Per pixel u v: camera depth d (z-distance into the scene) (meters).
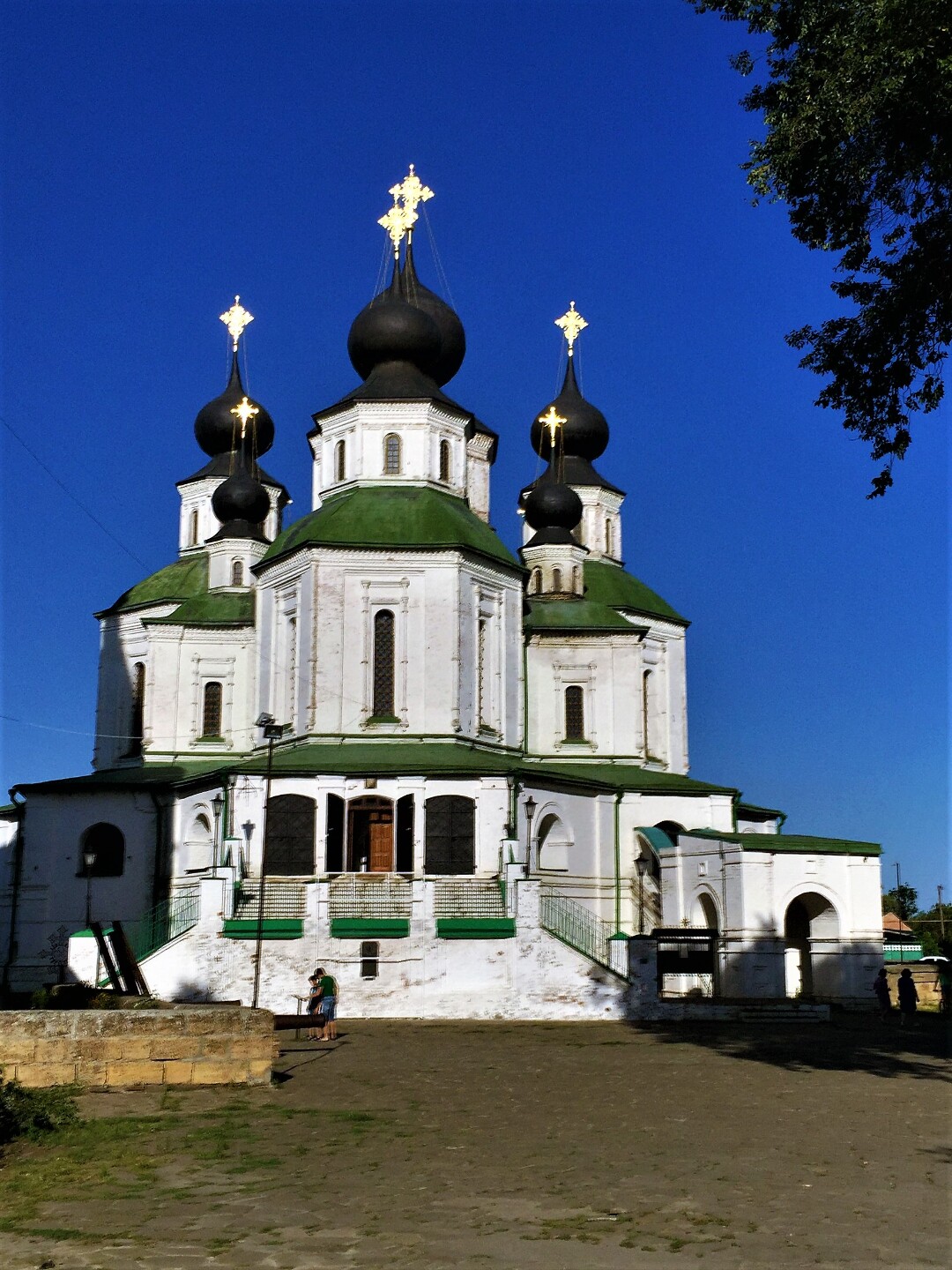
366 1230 14.31
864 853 50.59
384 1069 29.52
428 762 50.06
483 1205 15.51
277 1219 14.85
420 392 59.59
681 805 58.41
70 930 55.88
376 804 48.53
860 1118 22.38
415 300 65.81
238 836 47.91
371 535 54.59
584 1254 13.33
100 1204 15.66
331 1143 19.66
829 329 28.08
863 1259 13.16
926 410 27.84
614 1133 20.67
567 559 65.00
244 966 43.59
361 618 53.78
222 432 72.25
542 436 73.38
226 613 61.94
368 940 43.97
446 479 60.06
